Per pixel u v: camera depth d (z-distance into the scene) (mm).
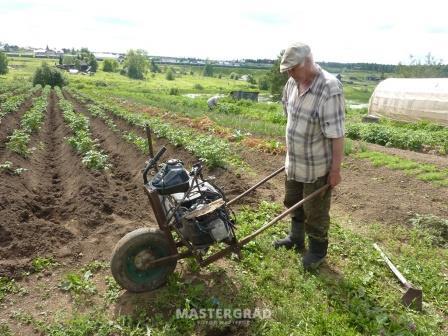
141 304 4402
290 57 4332
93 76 109000
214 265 5160
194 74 161125
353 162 11469
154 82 107438
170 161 4625
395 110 25469
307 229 5223
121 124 18375
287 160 5188
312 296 4602
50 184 9445
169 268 4664
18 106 22328
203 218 4336
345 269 5273
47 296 4645
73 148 11938
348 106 43344
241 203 7477
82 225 6504
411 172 10219
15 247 5500
